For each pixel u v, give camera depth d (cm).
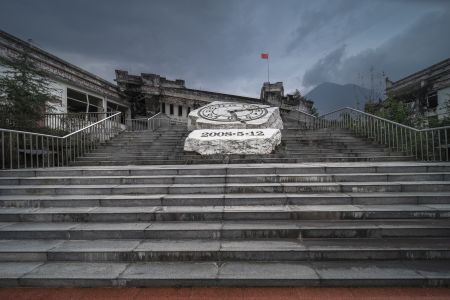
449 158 972
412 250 403
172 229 468
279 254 409
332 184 603
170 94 2453
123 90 2312
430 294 338
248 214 511
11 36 1406
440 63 1970
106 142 1189
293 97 2883
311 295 340
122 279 367
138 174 708
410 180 639
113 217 522
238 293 347
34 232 476
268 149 966
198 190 610
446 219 493
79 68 1870
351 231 454
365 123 1213
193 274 373
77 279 369
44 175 717
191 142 994
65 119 1300
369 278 355
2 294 354
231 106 1400
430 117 1274
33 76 1228
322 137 1177
